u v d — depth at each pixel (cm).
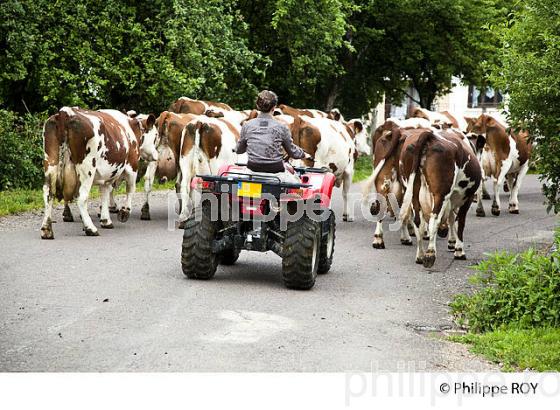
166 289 997
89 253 1223
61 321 833
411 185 1240
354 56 3547
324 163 1645
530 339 854
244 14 3102
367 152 2331
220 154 1514
